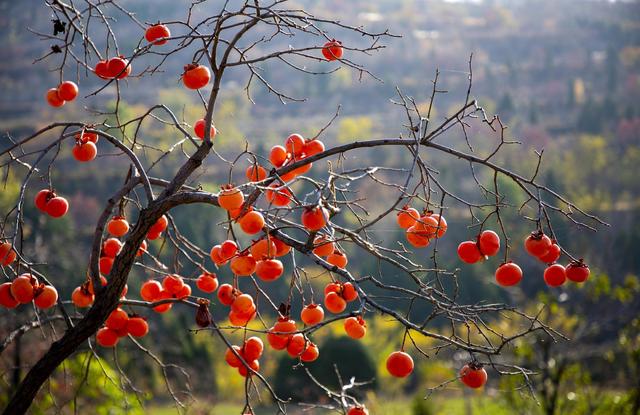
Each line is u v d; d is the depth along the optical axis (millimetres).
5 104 48000
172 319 17531
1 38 55500
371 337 18984
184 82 3633
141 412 7480
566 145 47375
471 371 3248
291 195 3678
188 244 4352
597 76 69812
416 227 3609
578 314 11750
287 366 16984
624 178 39906
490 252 3387
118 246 4016
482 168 33562
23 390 3535
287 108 50625
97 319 3586
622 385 11633
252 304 3701
